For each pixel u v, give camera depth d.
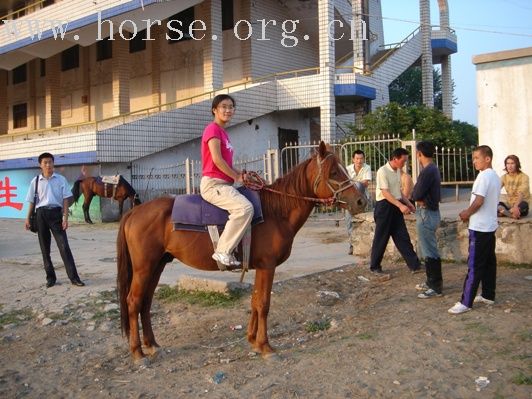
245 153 22.20
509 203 9.53
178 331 6.95
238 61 25.45
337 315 7.26
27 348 6.68
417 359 5.37
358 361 5.46
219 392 5.11
